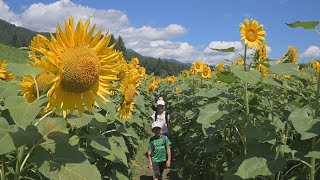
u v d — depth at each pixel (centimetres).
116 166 553
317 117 328
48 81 248
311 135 295
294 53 541
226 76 422
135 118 816
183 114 1000
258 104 424
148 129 1538
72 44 244
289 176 455
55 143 237
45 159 230
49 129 236
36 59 253
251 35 456
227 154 618
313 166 339
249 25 457
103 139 351
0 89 272
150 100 1688
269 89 452
